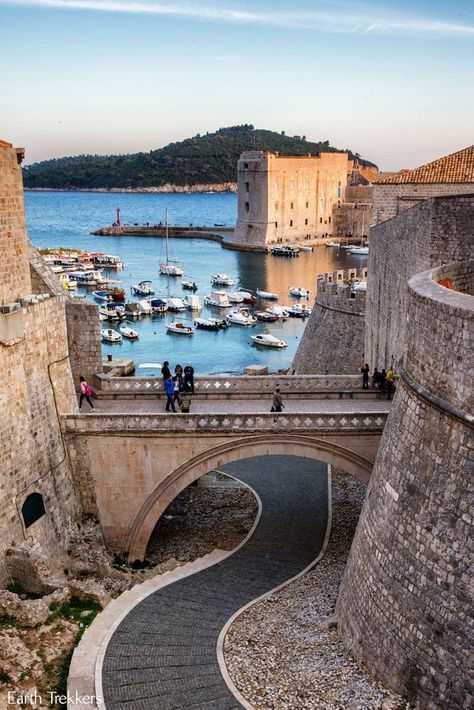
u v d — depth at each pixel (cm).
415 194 5172
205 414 3272
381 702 1978
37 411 3159
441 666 1894
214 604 2755
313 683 2128
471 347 1881
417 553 2020
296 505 3862
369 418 3231
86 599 2730
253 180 19362
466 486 1886
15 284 3098
